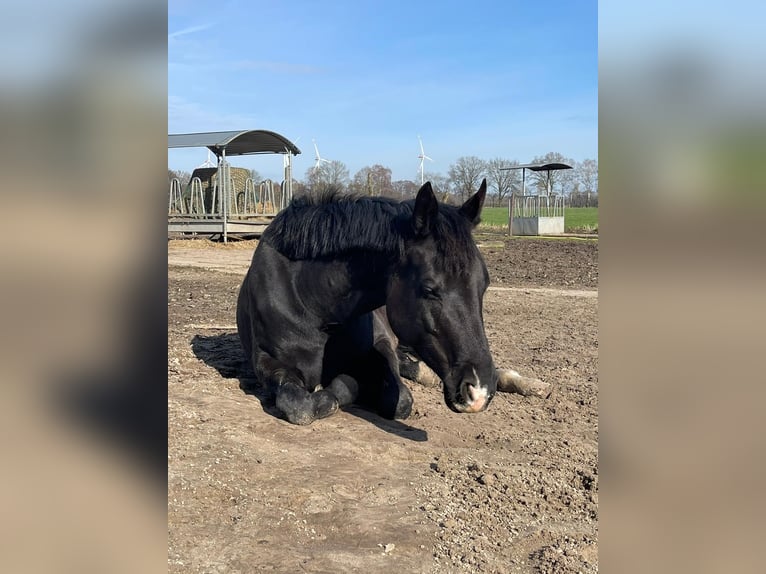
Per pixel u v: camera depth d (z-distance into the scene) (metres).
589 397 5.18
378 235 3.67
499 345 7.24
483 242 24.42
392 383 4.37
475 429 4.31
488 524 2.86
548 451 3.89
